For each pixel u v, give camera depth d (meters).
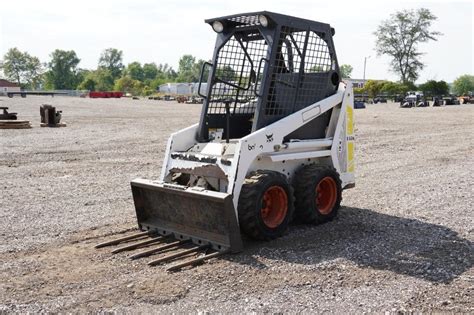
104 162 12.67
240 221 6.04
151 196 6.66
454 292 4.81
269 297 4.70
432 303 4.57
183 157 6.53
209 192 5.88
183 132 6.86
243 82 7.12
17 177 10.68
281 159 6.48
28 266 5.54
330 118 7.23
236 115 7.15
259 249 6.00
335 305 4.53
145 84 131.88
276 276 5.20
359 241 6.35
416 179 10.53
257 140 6.18
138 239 6.48
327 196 7.15
